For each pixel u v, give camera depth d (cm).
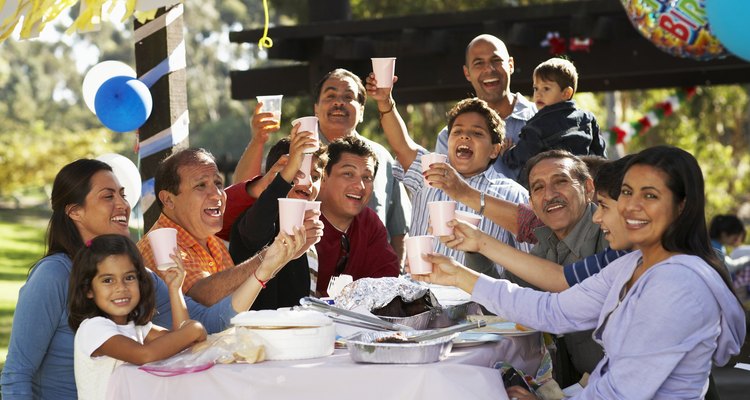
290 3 1977
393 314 389
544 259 407
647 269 327
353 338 348
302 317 343
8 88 6238
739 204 2469
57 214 397
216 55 6319
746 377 637
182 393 334
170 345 347
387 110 601
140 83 580
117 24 524
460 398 315
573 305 364
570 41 921
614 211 365
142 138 620
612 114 1736
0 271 2150
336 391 324
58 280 379
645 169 326
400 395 319
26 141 3803
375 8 1897
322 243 507
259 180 486
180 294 374
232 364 335
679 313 313
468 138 541
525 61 933
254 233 446
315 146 440
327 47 938
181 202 434
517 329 388
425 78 955
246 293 383
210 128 5519
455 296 438
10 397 366
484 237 401
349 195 503
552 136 591
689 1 680
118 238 365
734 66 902
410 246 384
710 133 2455
